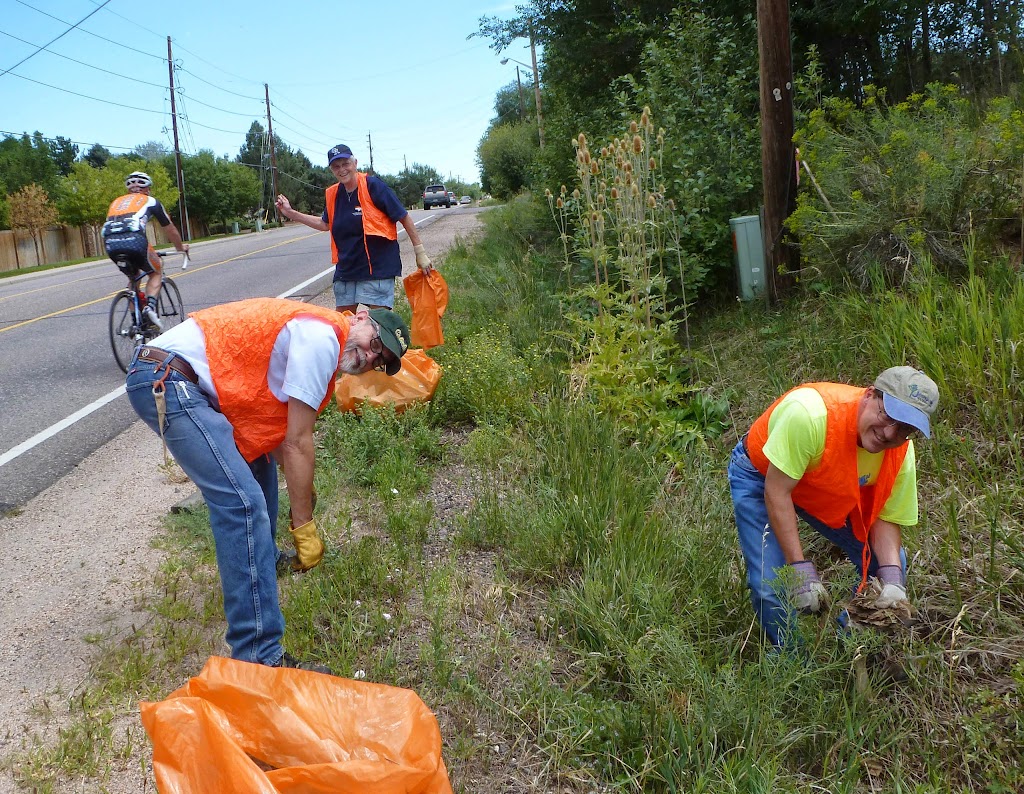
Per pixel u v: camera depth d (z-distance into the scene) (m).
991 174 5.18
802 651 2.98
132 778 2.59
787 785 2.61
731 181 7.31
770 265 6.49
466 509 4.41
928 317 4.52
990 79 8.16
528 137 28.91
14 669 3.10
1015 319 4.21
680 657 2.98
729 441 4.99
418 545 3.99
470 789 2.66
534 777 2.73
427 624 3.44
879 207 5.52
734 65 8.73
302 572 3.69
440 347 6.65
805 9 9.99
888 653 3.12
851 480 2.94
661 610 3.22
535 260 10.14
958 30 9.56
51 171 50.56
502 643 3.30
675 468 4.68
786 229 6.41
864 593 3.00
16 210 36.06
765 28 6.26
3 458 5.35
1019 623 3.14
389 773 2.10
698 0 9.43
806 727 2.80
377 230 6.08
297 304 3.01
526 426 5.23
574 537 3.87
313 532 2.98
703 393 5.41
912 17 9.16
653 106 8.25
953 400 4.13
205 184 53.44
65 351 8.73
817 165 6.03
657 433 4.98
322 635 3.29
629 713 2.86
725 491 4.34
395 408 5.40
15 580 3.75
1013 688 2.92
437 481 4.78
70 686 3.01
